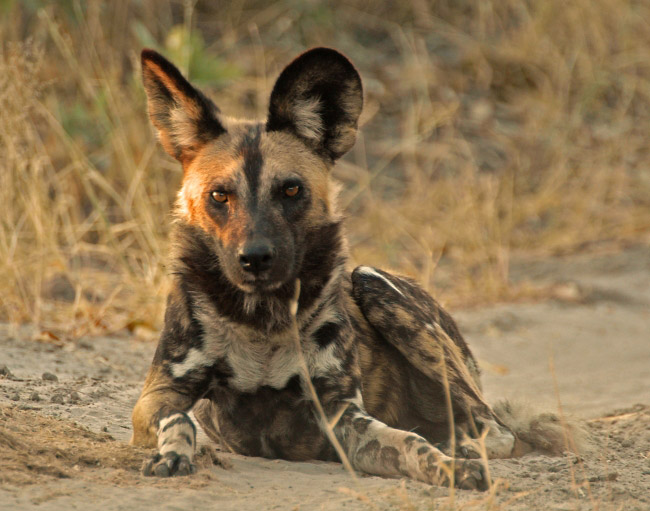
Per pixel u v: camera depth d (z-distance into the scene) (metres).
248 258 7.36
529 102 27.86
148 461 6.61
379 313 8.74
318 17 29.16
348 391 7.88
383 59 29.50
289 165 8.02
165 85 8.35
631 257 21.52
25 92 13.89
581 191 24.95
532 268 21.12
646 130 27.25
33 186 14.53
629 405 11.09
